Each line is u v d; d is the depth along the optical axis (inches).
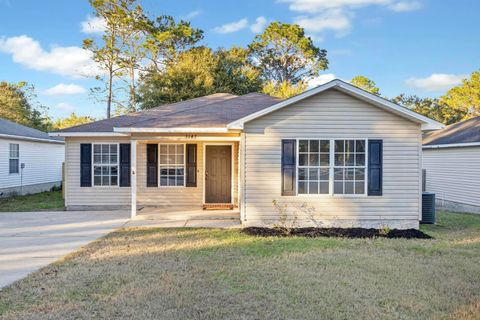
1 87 1326.3
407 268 231.0
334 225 366.9
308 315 161.5
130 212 474.9
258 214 365.4
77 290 191.5
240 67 1115.3
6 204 567.5
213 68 1047.0
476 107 1222.9
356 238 326.6
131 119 530.9
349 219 367.6
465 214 502.3
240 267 231.3
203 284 199.6
